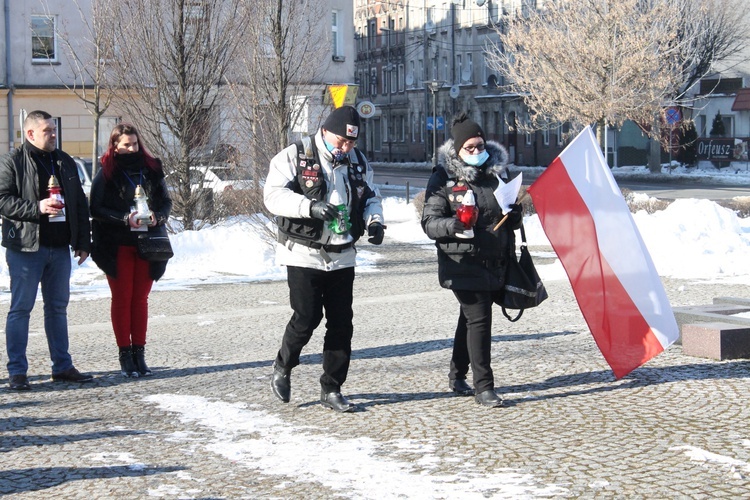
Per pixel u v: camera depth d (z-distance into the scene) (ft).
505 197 23.98
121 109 71.97
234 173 69.31
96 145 100.37
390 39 300.61
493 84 240.12
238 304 45.39
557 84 120.37
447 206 24.32
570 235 25.72
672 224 68.49
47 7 129.18
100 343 35.50
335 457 20.40
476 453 20.44
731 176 168.66
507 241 24.38
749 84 193.57
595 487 18.02
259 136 69.46
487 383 24.66
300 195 23.38
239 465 20.02
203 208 71.82
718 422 22.56
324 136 23.94
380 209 24.49
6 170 27.73
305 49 72.95
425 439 21.65
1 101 129.39
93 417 24.52
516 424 22.80
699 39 147.02
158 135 71.10
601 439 21.31
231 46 71.67
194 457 20.70
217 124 72.08
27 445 21.94
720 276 51.88
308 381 28.22
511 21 129.29
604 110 117.91
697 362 29.68
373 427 22.88
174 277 56.49
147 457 20.76
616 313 26.02
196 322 40.11
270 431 22.72
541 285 24.49
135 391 27.48
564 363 29.94
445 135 263.90
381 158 306.96
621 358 26.08
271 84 70.38
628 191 90.94
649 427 22.24
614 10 116.78
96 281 54.75
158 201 29.53
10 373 27.91
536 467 19.36
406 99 288.30
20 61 129.39
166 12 71.20
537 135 225.56
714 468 19.02
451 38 259.19
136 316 29.63
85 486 18.88
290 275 24.13
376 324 38.83
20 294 27.91
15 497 18.33
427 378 28.32
